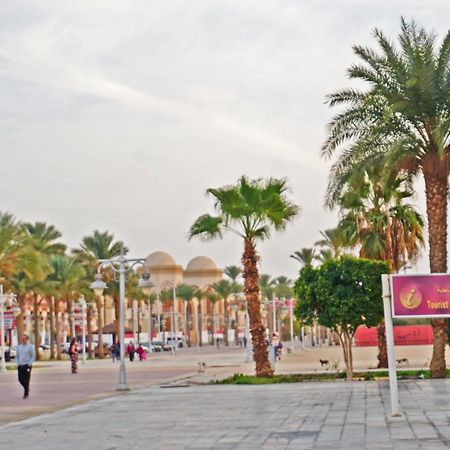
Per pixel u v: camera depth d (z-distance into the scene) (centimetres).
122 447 1578
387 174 3106
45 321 12700
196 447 1534
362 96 3316
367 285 3422
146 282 3431
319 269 3506
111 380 4131
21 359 2992
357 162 3259
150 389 3347
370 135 3275
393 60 3212
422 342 8306
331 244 7438
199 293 15638
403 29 3247
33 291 8238
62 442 1691
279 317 11694
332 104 3356
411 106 3184
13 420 2230
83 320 7094
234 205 3600
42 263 7931
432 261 3247
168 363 6288
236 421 1973
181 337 14488
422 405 2145
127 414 2277
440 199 3250
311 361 5638
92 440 1709
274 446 1502
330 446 1466
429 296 2005
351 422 1838
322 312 3478
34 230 9106
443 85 3153
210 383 3569
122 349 3378
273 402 2464
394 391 1895
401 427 1700
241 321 17312
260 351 3662
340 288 3419
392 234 4278
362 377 3553
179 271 16525
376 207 4281
